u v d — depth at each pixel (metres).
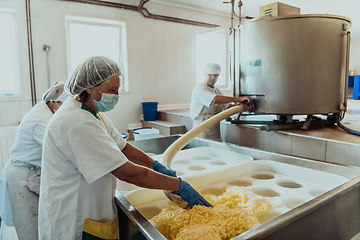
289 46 2.20
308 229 0.84
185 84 5.93
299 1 5.55
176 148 1.71
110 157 0.90
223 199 1.21
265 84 2.32
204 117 2.77
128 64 5.05
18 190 1.58
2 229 2.25
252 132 2.61
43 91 4.20
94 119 0.95
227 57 5.39
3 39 3.90
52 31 4.20
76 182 0.97
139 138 3.52
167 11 5.48
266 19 2.25
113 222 1.02
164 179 0.98
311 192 1.29
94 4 4.54
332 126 2.54
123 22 4.92
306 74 2.21
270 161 1.63
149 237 0.72
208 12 6.12
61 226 0.97
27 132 1.50
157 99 5.54
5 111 3.91
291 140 2.25
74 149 0.89
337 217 0.95
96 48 4.77
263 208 1.09
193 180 1.39
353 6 5.91
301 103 2.25
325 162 1.40
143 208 1.20
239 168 1.57
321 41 2.18
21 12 3.91
